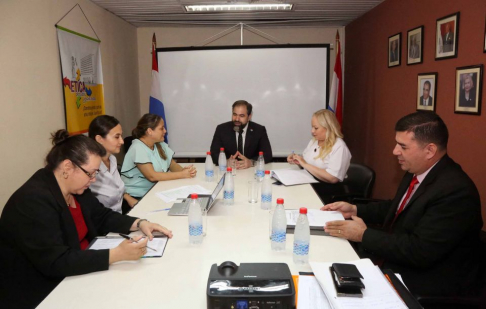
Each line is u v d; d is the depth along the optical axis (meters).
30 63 2.61
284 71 4.61
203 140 4.78
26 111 2.56
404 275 1.57
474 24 2.42
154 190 2.43
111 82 4.32
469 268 1.52
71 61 3.22
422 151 1.59
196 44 5.34
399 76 3.56
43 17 2.79
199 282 1.23
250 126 3.60
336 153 2.80
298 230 1.36
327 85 4.61
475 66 2.39
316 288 1.14
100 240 1.56
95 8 3.84
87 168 1.43
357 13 4.47
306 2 3.89
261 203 2.03
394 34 3.65
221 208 2.03
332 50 5.37
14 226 1.31
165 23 5.00
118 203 2.40
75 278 1.26
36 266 1.31
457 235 1.44
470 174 2.49
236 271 1.11
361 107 4.63
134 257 1.33
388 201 2.07
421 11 3.12
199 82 4.66
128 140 4.34
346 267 1.16
